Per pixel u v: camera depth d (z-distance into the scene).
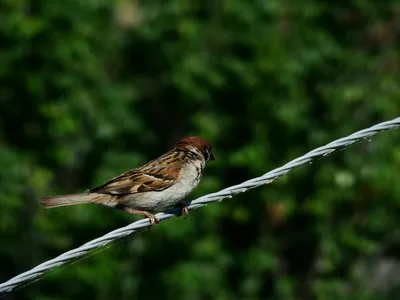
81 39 15.82
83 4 16.00
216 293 15.59
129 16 16.77
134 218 15.47
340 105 16.30
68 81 15.71
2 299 15.23
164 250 15.67
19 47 15.63
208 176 15.93
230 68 15.98
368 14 16.86
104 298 15.65
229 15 16.20
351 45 17.09
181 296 15.57
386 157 16.08
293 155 16.16
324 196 15.91
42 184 15.16
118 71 16.95
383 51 17.08
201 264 15.62
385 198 16.08
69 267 15.34
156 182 8.42
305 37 16.44
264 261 15.99
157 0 16.88
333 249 16.11
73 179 16.16
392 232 16.23
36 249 15.52
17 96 15.94
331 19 16.94
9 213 15.09
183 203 8.42
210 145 8.93
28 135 16.11
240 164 15.70
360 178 15.95
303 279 16.62
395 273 17.09
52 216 15.41
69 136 15.81
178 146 8.83
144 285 15.65
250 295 16.08
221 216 15.91
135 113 16.64
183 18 16.41
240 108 16.36
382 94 16.39
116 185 8.34
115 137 16.20
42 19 15.71
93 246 6.93
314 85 16.78
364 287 16.50
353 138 7.42
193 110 16.69
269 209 16.12
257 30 16.20
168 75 16.47
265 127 16.17
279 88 16.12
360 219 16.25
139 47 16.80
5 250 15.37
